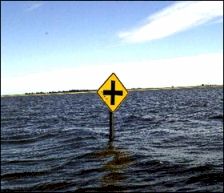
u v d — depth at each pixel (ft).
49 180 29.81
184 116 101.14
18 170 35.73
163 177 27.96
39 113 171.01
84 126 85.35
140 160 35.04
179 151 40.75
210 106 147.64
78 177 29.86
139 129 70.74
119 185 26.27
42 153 46.57
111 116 42.73
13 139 67.36
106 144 47.11
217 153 38.45
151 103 225.97
